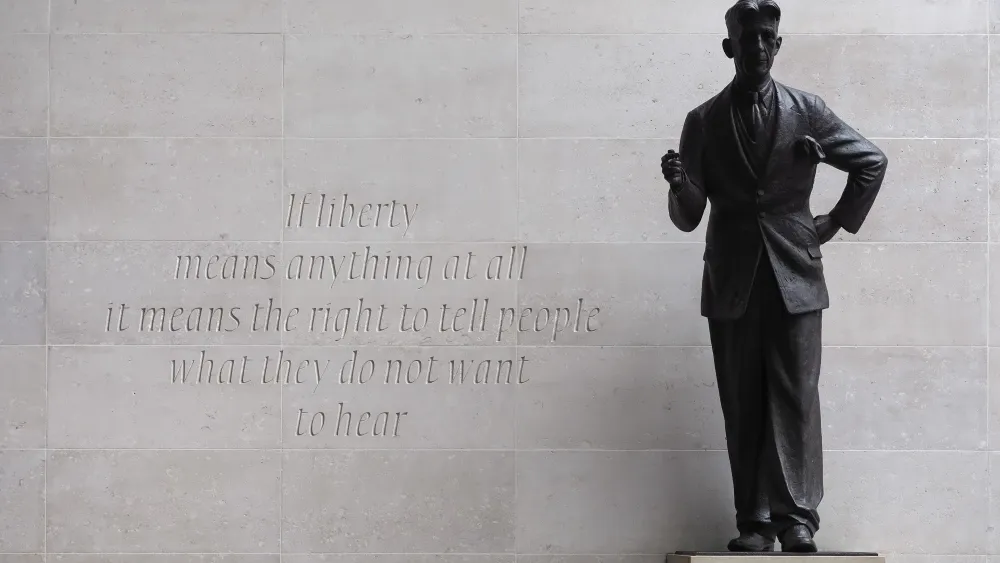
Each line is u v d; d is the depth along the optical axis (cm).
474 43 842
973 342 825
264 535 809
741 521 742
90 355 822
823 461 798
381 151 837
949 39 843
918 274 830
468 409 819
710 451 814
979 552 811
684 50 843
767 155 707
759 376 735
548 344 823
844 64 842
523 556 808
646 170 835
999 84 841
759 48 694
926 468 816
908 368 823
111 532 809
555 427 818
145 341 823
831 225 734
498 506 812
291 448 816
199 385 821
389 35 842
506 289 828
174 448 816
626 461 815
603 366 822
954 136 838
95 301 826
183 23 842
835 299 829
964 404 821
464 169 835
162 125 836
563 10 845
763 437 732
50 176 832
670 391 819
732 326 732
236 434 817
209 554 808
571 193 834
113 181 833
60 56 839
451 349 823
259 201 833
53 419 817
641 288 828
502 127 838
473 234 831
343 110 838
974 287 829
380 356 823
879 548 811
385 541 809
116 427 817
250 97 838
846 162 720
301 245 830
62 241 829
